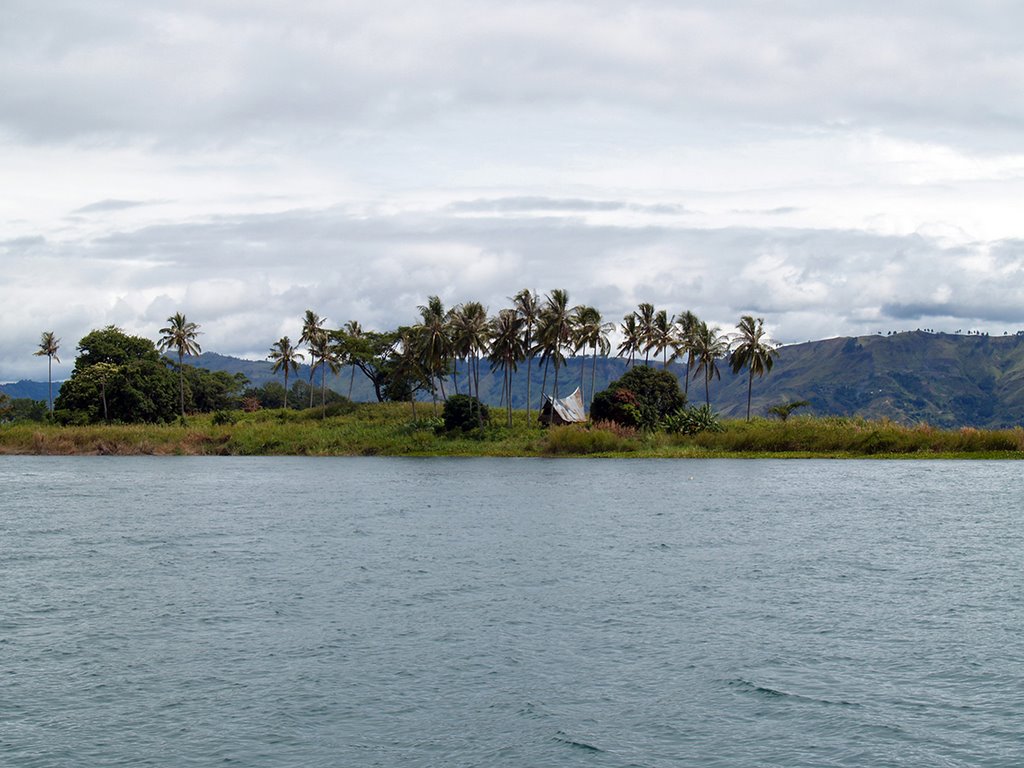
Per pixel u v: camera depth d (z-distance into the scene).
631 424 147.38
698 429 144.38
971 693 25.12
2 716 23.77
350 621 33.03
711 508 70.38
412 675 26.91
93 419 179.50
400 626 32.31
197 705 24.50
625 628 32.00
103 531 58.00
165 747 21.84
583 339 160.25
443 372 175.12
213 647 29.77
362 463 130.25
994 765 20.64
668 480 97.06
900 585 39.44
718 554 47.94
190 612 34.53
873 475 102.44
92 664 28.00
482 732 22.70
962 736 22.23
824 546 50.75
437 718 23.61
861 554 47.88
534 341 160.75
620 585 39.47
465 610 34.75
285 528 59.16
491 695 25.20
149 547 50.91
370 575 41.97
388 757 21.31
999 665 27.55
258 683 26.22
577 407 164.50
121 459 145.25
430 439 151.38
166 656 28.80
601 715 23.77
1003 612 34.28
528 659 28.36
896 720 23.25
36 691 25.59
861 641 30.20
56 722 23.36
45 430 161.12
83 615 34.12
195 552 49.03
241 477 105.94
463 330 155.50
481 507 71.75
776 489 86.44
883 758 21.06
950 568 43.56
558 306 155.00
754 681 26.20
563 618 33.41
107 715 23.81
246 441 157.12
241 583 40.12
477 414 156.62
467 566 44.34
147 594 37.78
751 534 55.66
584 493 83.19
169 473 113.31
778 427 142.25
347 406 192.62
